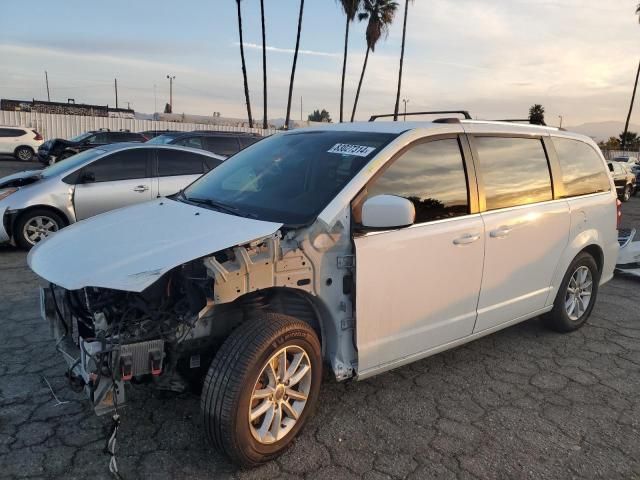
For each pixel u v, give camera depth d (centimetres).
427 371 405
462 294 364
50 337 441
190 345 285
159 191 805
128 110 4288
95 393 252
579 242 462
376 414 341
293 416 295
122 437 306
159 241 286
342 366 313
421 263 333
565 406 360
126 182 789
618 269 710
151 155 814
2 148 2603
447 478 281
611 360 437
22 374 376
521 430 329
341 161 335
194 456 291
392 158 327
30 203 740
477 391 376
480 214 372
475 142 381
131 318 272
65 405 338
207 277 269
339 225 300
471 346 457
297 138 398
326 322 311
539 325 512
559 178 446
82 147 2230
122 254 276
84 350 258
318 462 290
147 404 340
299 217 303
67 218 764
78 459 285
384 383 383
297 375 292
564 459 301
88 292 287
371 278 309
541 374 407
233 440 263
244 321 300
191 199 371
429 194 344
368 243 306
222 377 263
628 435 328
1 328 459
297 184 337
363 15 3662
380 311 317
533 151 429
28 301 533
